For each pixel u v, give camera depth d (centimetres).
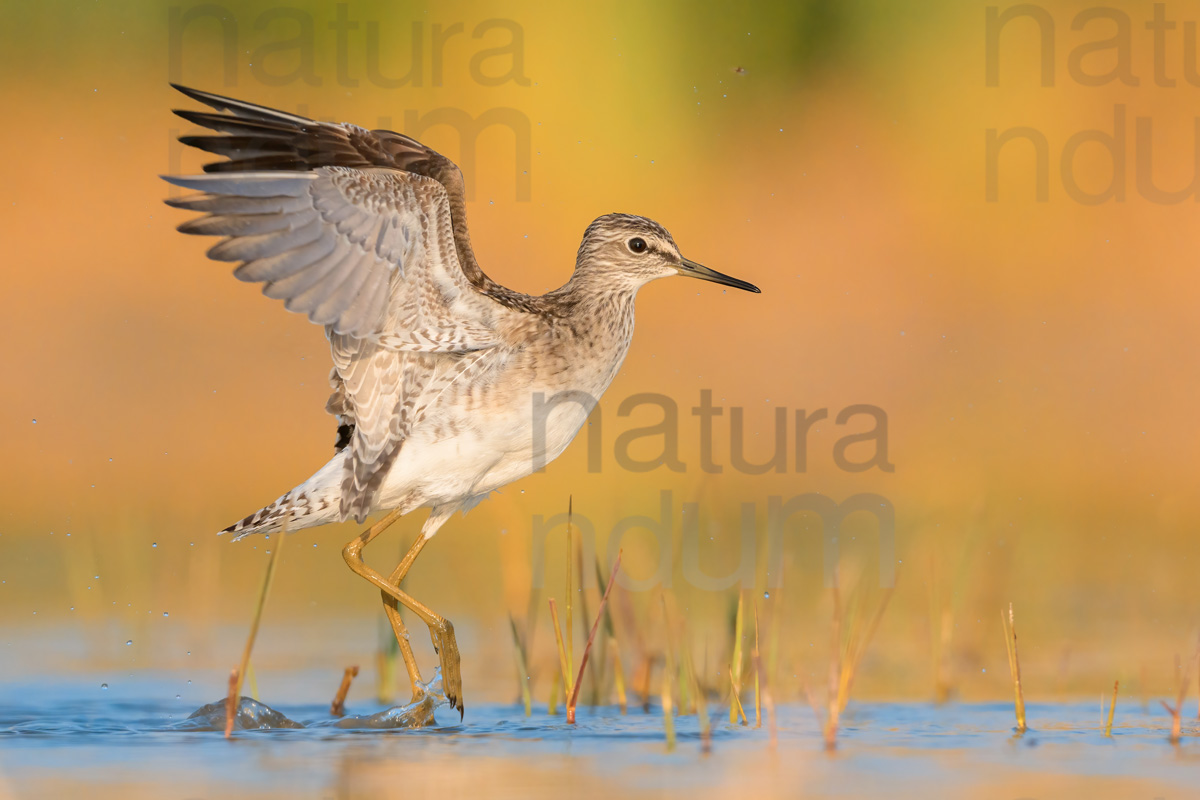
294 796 632
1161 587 1204
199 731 795
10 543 1352
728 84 2209
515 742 769
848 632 911
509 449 898
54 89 2075
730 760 712
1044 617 1111
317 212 801
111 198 1952
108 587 1208
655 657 960
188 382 1734
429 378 880
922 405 1798
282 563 1337
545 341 902
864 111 2216
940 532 1338
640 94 2162
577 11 2175
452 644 862
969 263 2014
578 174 2092
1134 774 678
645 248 975
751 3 2228
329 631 1087
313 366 1766
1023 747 745
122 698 887
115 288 1838
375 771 686
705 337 1861
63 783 660
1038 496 1552
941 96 2220
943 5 2247
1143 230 2045
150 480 1559
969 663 981
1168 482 1608
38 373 1727
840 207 2102
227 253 785
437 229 824
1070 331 1917
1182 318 1933
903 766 697
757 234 2056
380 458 880
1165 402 1791
